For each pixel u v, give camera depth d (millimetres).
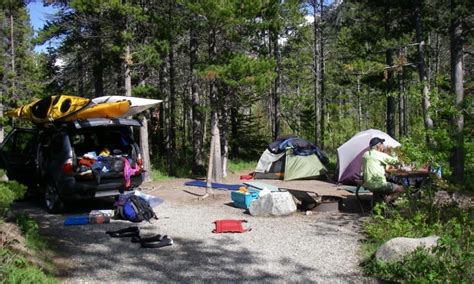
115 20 14570
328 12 26016
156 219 8609
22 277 4688
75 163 8953
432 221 7062
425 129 8203
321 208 9352
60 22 16047
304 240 7074
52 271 5434
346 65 24031
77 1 12867
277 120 25328
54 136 9406
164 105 23641
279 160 16156
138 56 14375
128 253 6391
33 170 9938
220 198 11250
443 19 15680
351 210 9469
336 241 7000
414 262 5266
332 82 31109
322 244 6844
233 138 26406
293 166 15852
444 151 8086
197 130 18516
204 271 5668
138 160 9797
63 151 9031
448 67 32031
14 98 24172
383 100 30984
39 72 24891
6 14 25438
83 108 9156
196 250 6559
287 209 8977
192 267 5816
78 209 9609
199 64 13047
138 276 5480
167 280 5359
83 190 8922
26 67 26031
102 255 6281
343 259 6129
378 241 6660
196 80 18016
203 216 8953
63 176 8898
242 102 20609
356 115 41469
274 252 6457
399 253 5539
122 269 5723
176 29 14422
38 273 4965
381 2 16812
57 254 6211
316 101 27297
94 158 9125
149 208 8555
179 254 6367
